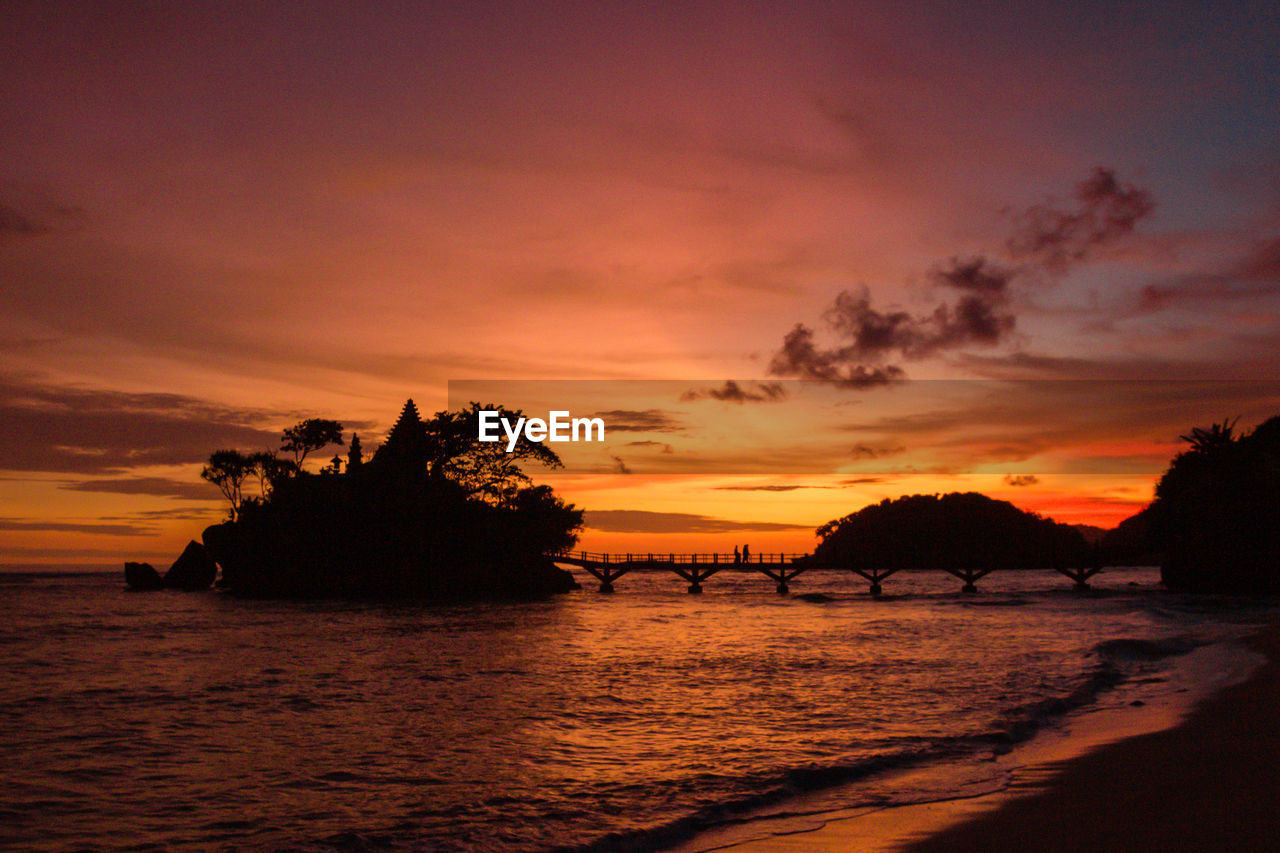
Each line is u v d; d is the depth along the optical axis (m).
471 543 90.50
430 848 10.91
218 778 14.80
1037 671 26.58
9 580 170.75
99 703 23.09
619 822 11.79
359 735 18.30
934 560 91.50
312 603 79.56
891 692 23.02
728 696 22.91
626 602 79.88
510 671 28.86
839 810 11.70
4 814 12.84
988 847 9.62
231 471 118.94
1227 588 78.81
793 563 92.88
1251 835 9.48
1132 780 12.15
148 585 110.88
